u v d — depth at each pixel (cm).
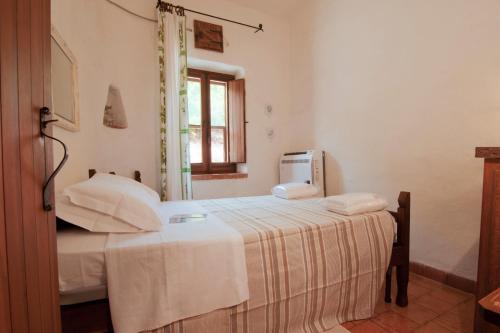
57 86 132
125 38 243
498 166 110
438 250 192
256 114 329
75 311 94
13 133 54
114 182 145
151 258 99
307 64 320
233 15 310
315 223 138
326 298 134
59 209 110
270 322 119
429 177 197
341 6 271
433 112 194
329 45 288
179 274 101
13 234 54
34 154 65
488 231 113
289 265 124
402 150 216
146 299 96
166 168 258
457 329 137
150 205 130
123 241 104
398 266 159
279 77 346
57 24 142
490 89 164
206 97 318
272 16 339
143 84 255
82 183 123
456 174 181
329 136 291
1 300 48
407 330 136
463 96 177
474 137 172
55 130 133
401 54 215
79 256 94
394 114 222
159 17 252
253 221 143
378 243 149
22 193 58
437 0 189
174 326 98
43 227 70
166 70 255
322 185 293
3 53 51
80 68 178
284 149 349
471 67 172
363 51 249
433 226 195
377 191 238
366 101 247
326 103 294
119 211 116
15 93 55
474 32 170
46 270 71
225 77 330
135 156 250
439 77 190
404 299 159
